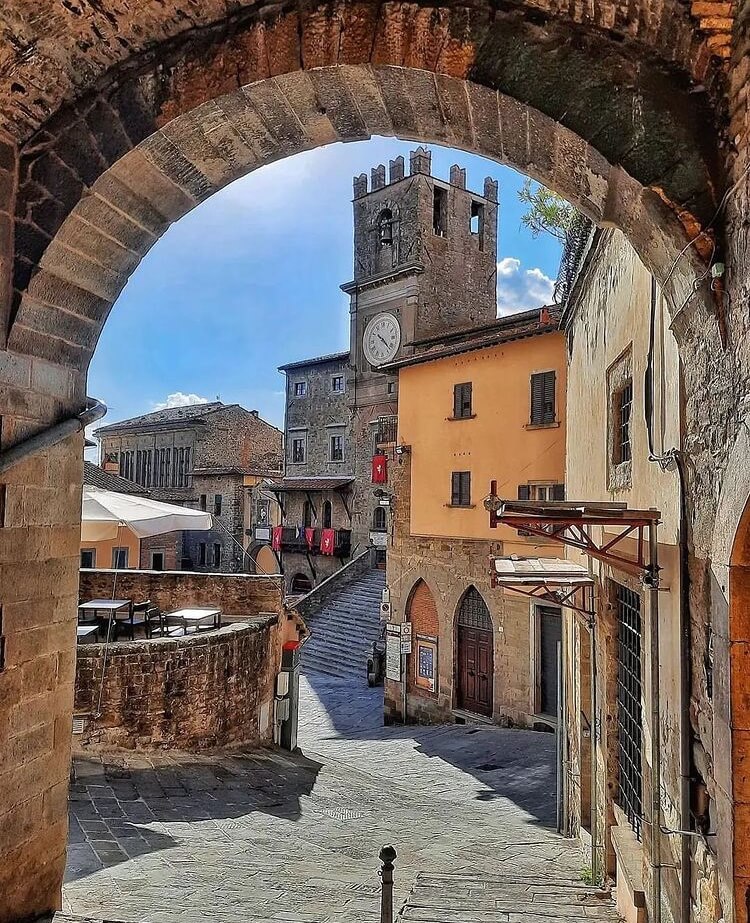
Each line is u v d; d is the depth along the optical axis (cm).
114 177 477
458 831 1019
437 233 3522
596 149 405
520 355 1919
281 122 500
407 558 2259
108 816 832
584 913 602
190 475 4484
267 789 1102
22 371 473
